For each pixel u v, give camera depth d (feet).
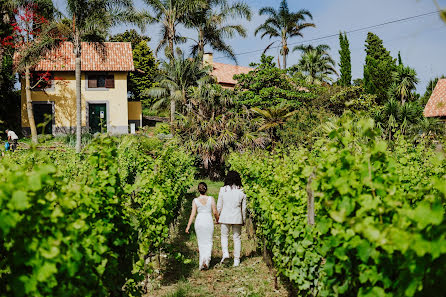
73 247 8.33
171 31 94.02
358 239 7.64
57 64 99.14
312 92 105.81
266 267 22.67
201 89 69.56
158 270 21.59
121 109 103.45
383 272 7.48
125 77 103.96
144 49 151.74
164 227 20.31
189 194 49.44
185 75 87.76
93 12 73.15
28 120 98.02
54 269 7.34
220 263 23.44
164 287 19.69
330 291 9.85
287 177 18.24
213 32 106.63
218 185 58.54
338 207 8.46
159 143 46.75
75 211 9.54
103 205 12.10
